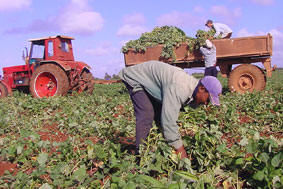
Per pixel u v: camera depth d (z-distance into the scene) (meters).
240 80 9.55
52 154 3.70
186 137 3.31
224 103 6.92
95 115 6.91
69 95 11.23
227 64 9.91
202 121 4.40
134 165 2.97
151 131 3.40
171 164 3.15
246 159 2.87
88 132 5.12
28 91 12.55
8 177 2.99
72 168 3.21
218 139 3.42
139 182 2.46
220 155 3.11
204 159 3.09
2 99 10.46
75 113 6.61
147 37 9.77
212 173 2.84
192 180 2.61
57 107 8.16
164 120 2.87
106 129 4.97
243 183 2.88
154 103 3.49
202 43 8.87
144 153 3.13
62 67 10.91
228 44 9.10
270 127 5.11
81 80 11.45
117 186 2.55
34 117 7.02
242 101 7.41
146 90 3.23
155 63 3.24
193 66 10.03
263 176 2.53
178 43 9.37
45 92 11.05
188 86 2.84
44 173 3.11
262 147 2.92
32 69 11.41
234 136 4.49
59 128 5.75
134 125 5.35
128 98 9.47
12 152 3.73
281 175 2.49
